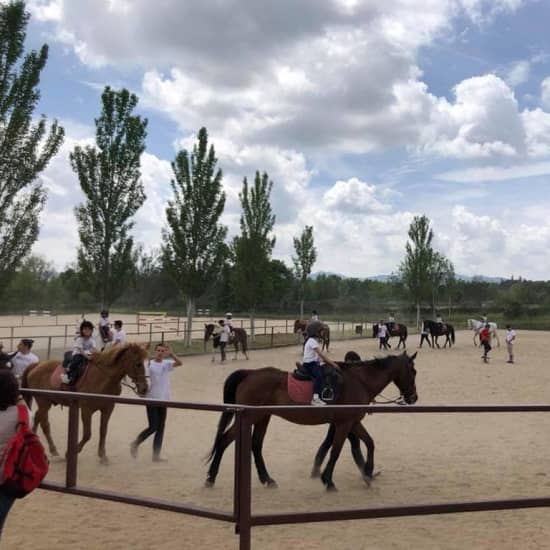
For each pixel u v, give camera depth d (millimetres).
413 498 6801
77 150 25938
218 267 31031
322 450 7852
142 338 33375
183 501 6438
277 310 68062
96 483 7102
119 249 26625
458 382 19781
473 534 5754
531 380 20344
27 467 4234
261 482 7391
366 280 91562
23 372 9945
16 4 18531
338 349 32969
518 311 71438
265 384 7512
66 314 58906
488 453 8414
